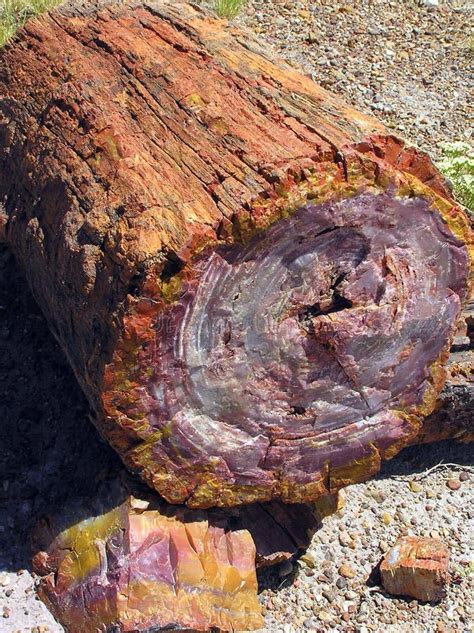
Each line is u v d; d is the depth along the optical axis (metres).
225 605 3.18
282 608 3.53
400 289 3.26
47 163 3.63
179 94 3.44
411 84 7.04
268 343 3.14
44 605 3.30
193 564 3.17
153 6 4.29
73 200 3.35
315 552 3.71
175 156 3.17
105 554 3.19
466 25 7.98
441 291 3.34
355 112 3.43
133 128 3.40
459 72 7.29
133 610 3.05
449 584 3.65
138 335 2.88
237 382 3.15
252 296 3.04
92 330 3.10
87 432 3.81
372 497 3.97
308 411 3.32
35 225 3.65
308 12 7.65
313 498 3.48
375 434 3.46
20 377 4.10
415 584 3.56
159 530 3.22
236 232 2.88
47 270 3.51
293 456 3.36
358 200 3.03
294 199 2.91
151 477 3.17
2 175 4.11
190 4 4.45
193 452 3.18
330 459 3.44
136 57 3.75
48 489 3.68
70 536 3.30
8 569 3.42
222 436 3.21
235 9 7.24
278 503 3.55
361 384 3.35
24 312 4.38
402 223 3.16
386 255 3.21
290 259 3.05
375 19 7.78
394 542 3.80
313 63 7.01
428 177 3.26
